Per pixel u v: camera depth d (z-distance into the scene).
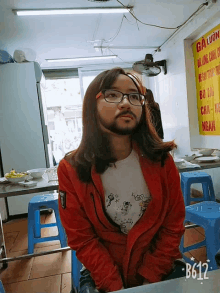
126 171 0.86
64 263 1.98
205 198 2.42
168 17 2.98
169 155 0.93
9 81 3.19
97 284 0.80
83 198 0.83
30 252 2.08
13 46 3.47
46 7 2.51
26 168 3.27
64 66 4.63
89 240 0.85
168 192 0.90
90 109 0.81
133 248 0.86
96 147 0.81
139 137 0.88
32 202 2.07
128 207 0.86
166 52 3.98
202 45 3.12
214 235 1.46
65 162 0.88
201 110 3.34
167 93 4.15
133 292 0.51
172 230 0.89
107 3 2.53
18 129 3.23
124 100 0.75
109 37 3.45
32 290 1.66
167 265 0.85
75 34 3.22
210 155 2.25
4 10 2.50
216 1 2.55
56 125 5.82
